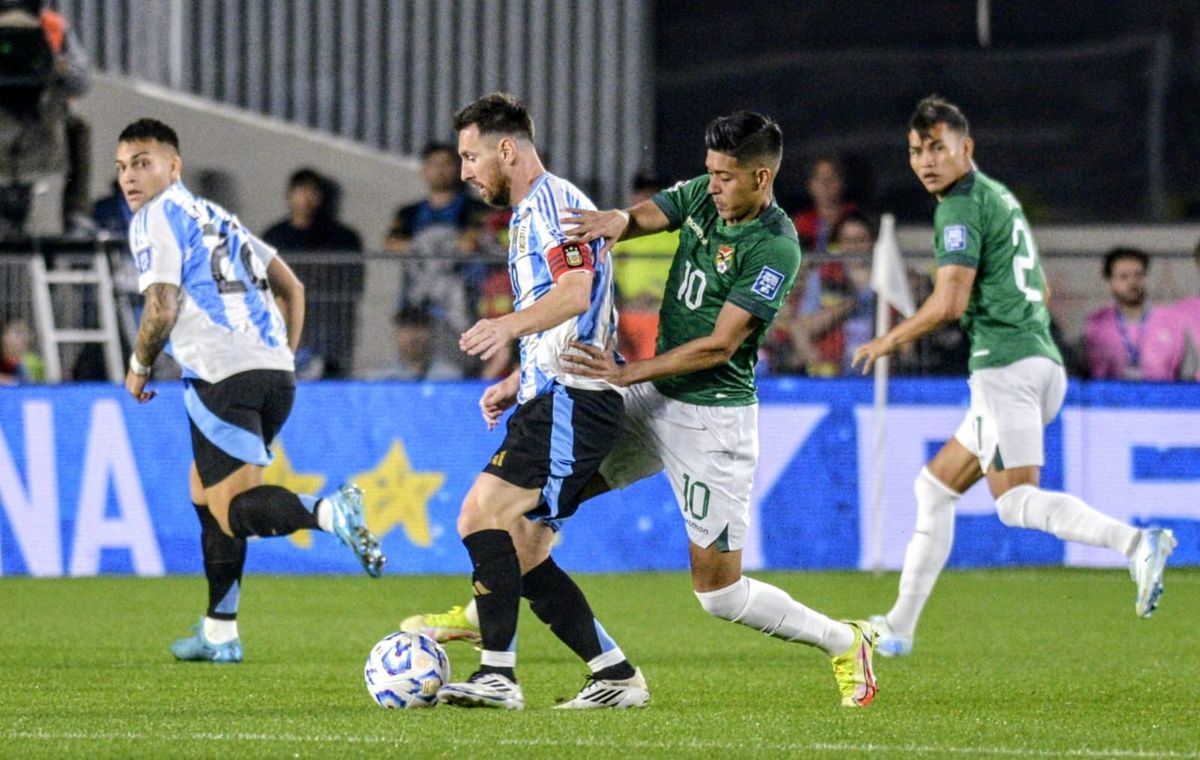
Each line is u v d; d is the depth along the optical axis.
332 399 38.28
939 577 37.53
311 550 38.75
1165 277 39.19
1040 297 24.44
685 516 19.78
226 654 24.39
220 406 23.89
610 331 19.42
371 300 38.53
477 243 42.41
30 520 37.97
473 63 52.12
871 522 38.62
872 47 54.91
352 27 51.50
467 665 24.36
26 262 38.88
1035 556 39.06
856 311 38.69
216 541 24.34
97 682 21.95
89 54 50.03
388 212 49.44
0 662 24.41
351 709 19.11
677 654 25.69
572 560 38.81
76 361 39.19
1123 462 38.31
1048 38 54.94
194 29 50.75
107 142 48.25
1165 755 16.19
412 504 38.44
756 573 38.19
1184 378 39.28
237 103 51.03
